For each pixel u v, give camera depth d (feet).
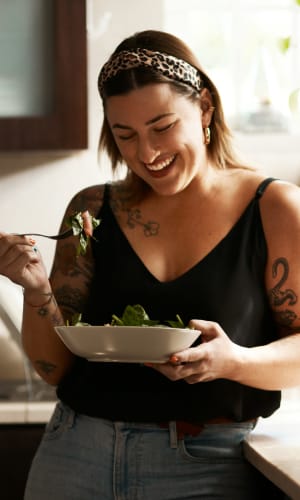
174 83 4.94
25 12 8.41
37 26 8.42
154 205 5.32
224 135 5.43
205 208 5.20
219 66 9.59
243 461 4.98
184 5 9.63
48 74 8.43
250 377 4.70
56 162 8.81
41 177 8.82
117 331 4.33
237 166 5.46
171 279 5.12
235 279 5.00
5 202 8.81
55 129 8.41
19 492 6.61
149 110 4.86
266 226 5.08
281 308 5.05
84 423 5.05
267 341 5.16
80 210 5.56
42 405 6.71
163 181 4.99
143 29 8.75
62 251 5.51
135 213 5.35
